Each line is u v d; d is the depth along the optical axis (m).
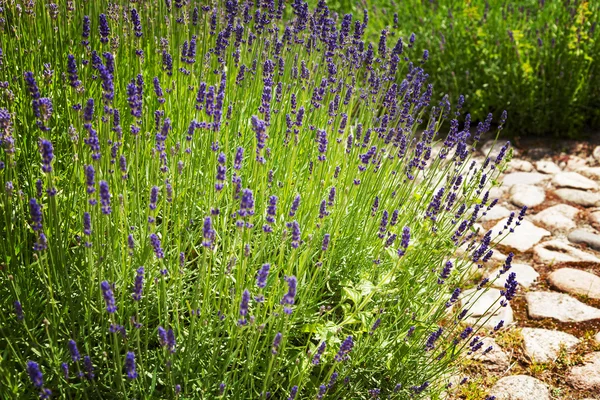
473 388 3.19
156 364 2.32
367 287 2.57
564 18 6.61
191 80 3.35
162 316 2.50
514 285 2.74
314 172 3.04
